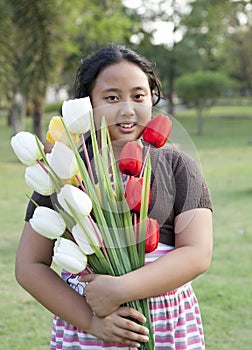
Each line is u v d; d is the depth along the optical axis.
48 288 1.58
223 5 24.53
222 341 3.33
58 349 1.67
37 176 1.51
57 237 1.51
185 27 26.02
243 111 31.31
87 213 1.47
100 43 13.96
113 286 1.48
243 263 4.80
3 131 21.09
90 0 13.72
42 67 9.10
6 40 8.80
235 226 6.16
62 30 8.96
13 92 12.37
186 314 1.65
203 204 1.63
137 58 1.64
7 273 4.55
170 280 1.52
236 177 9.67
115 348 1.58
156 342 1.59
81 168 1.50
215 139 17.61
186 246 1.58
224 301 3.94
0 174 10.61
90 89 1.66
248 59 27.41
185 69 26.28
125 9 23.98
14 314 3.74
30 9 8.45
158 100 1.75
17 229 6.05
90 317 1.54
